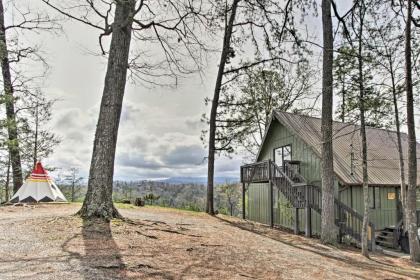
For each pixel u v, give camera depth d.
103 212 8.13
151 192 23.19
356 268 7.61
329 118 11.38
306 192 13.08
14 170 15.89
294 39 12.66
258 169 16.58
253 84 22.02
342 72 10.03
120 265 5.04
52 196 13.88
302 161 15.41
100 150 8.37
